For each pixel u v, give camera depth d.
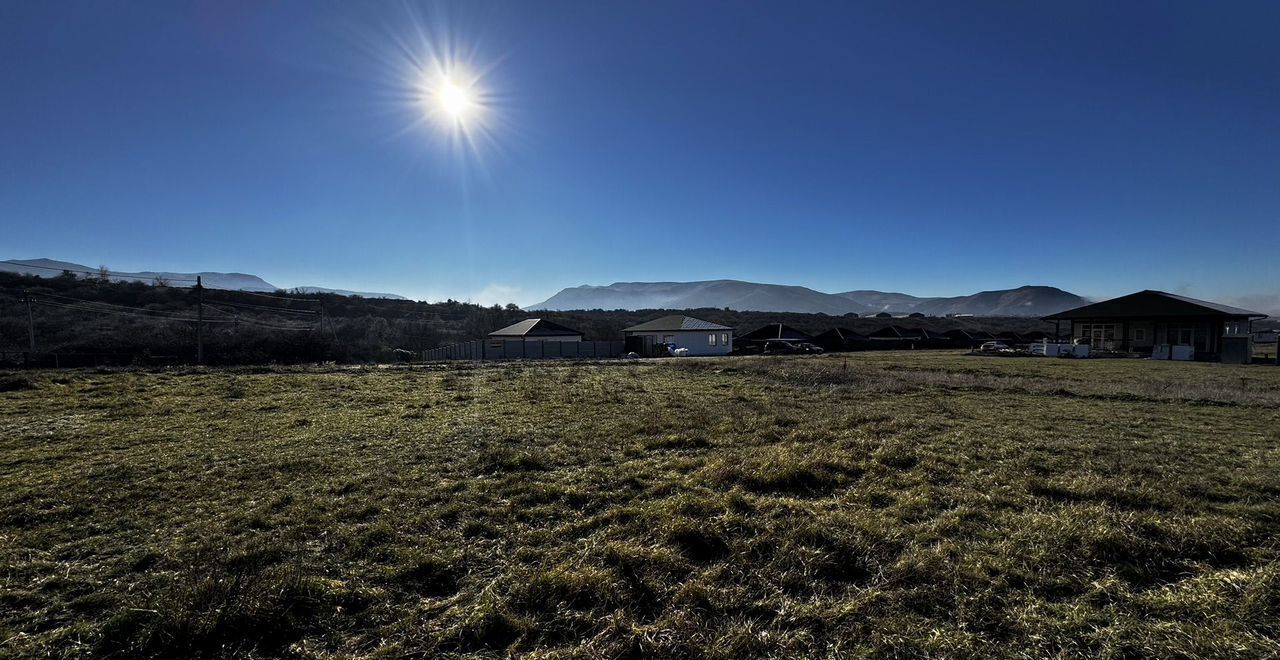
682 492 4.82
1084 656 2.43
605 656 2.44
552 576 3.04
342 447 6.76
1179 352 31.69
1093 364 25.97
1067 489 4.85
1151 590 3.02
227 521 4.13
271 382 13.64
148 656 2.41
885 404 10.82
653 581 3.08
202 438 7.30
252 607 2.64
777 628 2.67
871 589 3.02
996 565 3.26
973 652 2.46
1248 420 9.23
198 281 26.69
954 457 6.16
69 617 2.77
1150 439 7.54
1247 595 2.85
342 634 2.64
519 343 37.59
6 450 6.55
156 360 26.61
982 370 20.34
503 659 2.46
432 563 3.36
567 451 6.55
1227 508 4.43
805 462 5.59
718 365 21.16
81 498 4.66
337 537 3.80
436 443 7.02
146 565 3.38
